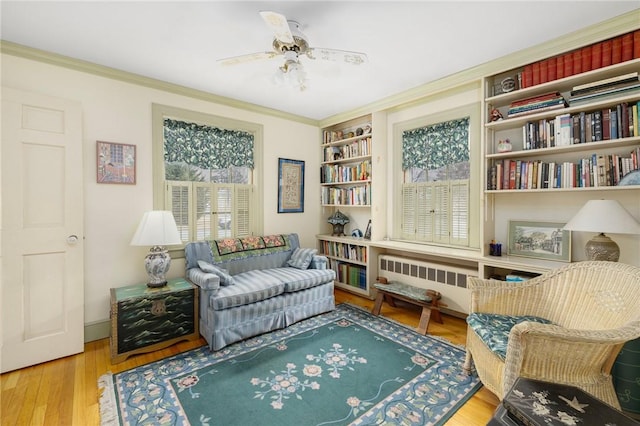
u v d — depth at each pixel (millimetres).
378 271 3742
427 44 2273
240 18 1949
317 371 2100
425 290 2977
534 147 2432
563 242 2434
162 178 2988
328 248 4301
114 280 2713
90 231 2588
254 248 3439
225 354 2354
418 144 3529
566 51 2201
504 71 2523
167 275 3025
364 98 3488
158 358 2305
